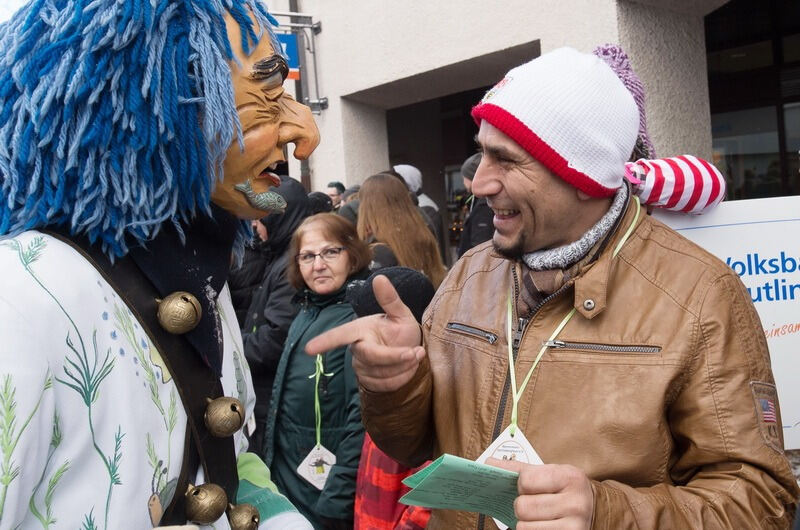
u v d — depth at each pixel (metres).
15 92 1.02
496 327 1.45
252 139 1.20
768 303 2.05
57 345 0.94
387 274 1.90
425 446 1.61
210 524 1.15
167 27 1.08
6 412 0.87
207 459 1.17
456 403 1.46
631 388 1.27
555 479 1.11
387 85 6.38
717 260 1.36
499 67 5.82
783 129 6.57
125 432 1.01
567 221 1.35
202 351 1.16
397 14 6.07
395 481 2.11
